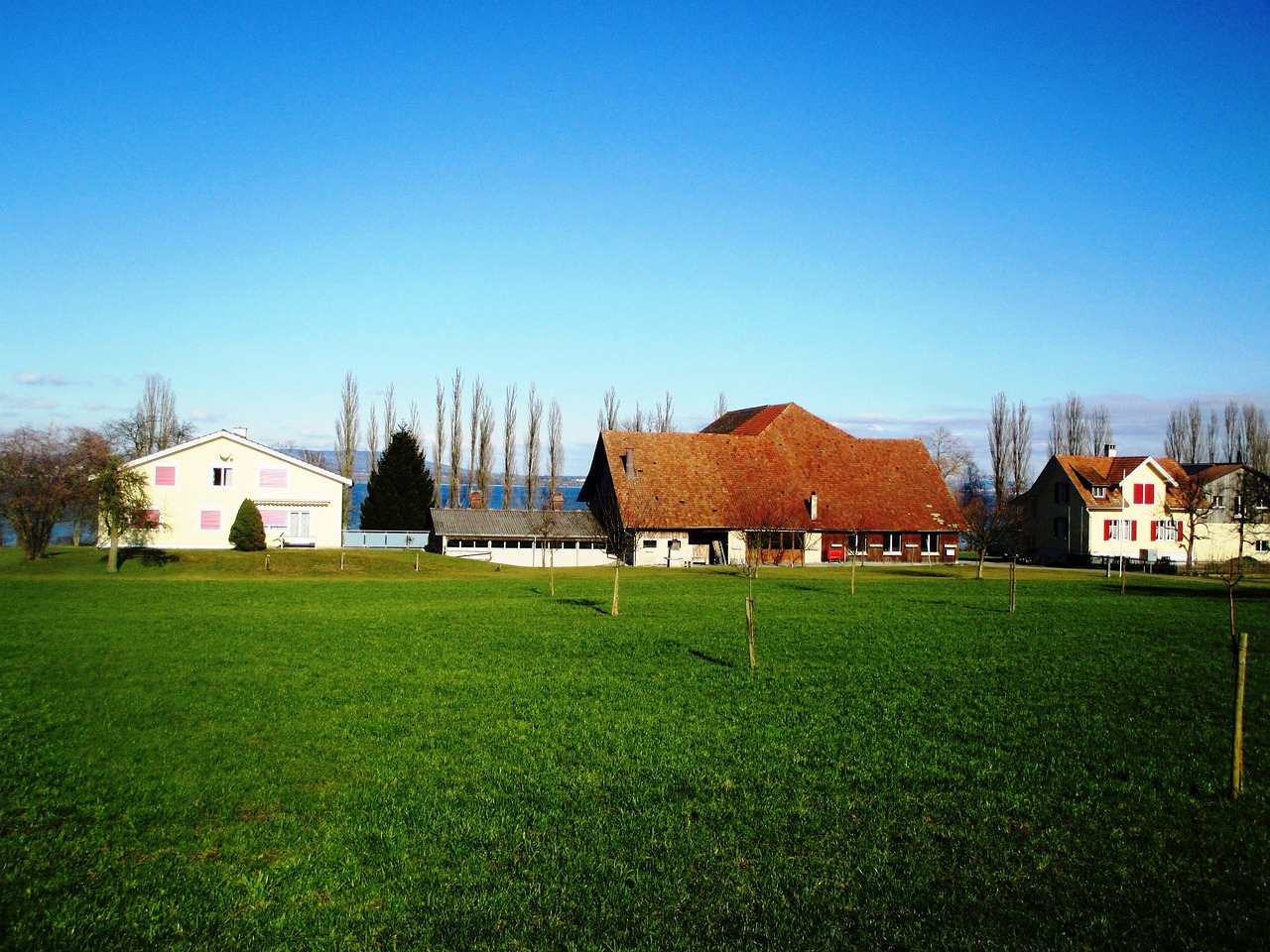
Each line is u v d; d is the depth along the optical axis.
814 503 68.44
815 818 11.95
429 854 10.77
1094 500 74.81
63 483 50.69
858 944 8.73
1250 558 70.88
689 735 16.11
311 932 8.94
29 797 12.65
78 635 27.25
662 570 59.34
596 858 10.65
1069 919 9.20
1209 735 16.28
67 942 8.73
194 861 10.61
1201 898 9.70
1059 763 14.49
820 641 27.36
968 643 27.22
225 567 50.56
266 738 15.80
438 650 25.30
